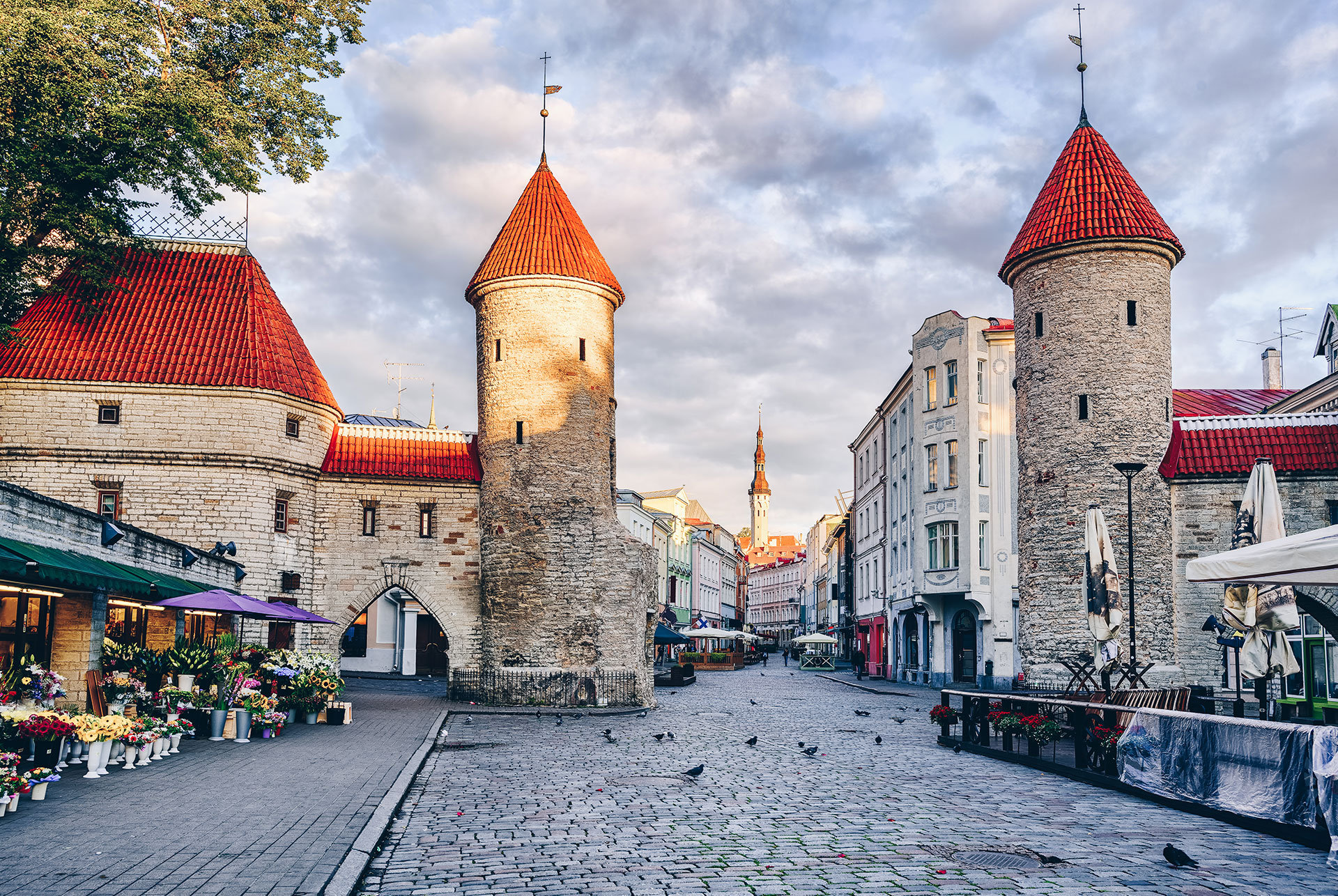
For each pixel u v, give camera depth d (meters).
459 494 34.12
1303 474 27.67
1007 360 42.91
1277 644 16.02
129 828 9.85
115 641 20.27
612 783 14.23
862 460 64.19
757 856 9.29
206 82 30.61
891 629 52.25
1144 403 28.58
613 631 32.47
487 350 34.44
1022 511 30.17
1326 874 8.65
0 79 25.05
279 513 31.83
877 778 14.94
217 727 18.23
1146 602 27.84
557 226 34.88
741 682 50.16
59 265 31.48
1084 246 29.00
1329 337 36.34
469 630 33.34
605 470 34.31
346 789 12.74
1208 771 11.67
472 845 9.76
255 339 31.88
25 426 29.89
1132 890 8.07
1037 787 14.08
